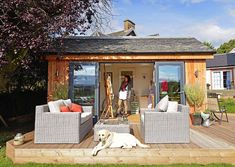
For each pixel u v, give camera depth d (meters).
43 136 6.04
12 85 11.57
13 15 7.45
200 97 9.50
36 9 7.17
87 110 8.72
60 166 5.17
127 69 14.73
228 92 24.05
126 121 7.40
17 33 7.08
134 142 5.59
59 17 7.70
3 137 8.15
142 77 14.72
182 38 12.26
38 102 13.17
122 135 5.66
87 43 11.20
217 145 5.72
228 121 10.37
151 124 6.05
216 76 28.98
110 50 9.99
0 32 6.92
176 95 9.98
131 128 8.48
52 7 7.89
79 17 8.80
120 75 14.72
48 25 7.57
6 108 10.79
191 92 9.49
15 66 8.83
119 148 5.45
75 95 9.98
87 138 6.74
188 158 5.34
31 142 6.15
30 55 9.32
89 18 10.02
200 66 10.04
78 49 10.09
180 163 5.32
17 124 10.98
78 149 5.44
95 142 6.20
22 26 7.49
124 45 10.86
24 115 12.02
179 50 9.83
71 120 6.08
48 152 5.42
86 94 10.00
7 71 8.69
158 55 9.92
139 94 14.64
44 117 6.06
